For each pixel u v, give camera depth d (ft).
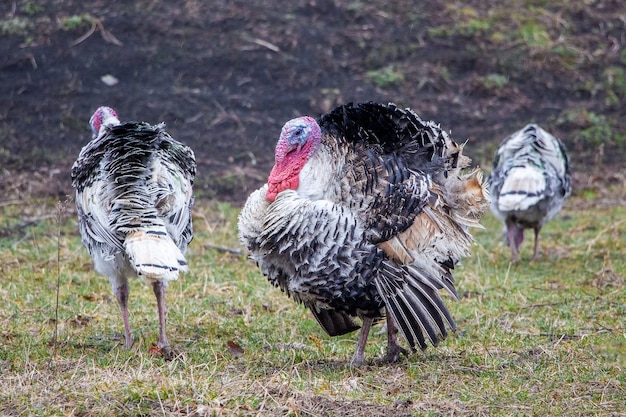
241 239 32.50
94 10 78.89
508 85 80.38
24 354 33.24
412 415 27.58
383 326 38.99
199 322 38.93
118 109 70.54
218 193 64.08
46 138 67.21
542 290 44.78
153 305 41.34
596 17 89.35
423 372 32.17
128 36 77.05
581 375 31.78
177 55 76.23
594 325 38.42
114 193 32.50
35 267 46.57
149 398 27.86
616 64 84.02
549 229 59.41
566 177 54.39
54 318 38.58
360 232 30.71
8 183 61.72
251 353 34.53
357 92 76.23
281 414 27.12
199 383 29.14
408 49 81.82
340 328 34.40
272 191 31.42
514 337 36.86
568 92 80.53
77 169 35.01
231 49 77.71
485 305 42.06
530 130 53.83
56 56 74.18
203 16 80.48
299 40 80.18
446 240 32.35
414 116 32.50
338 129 32.45
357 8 84.69
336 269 30.73
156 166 33.24
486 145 73.05
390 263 31.37
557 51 84.38
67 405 27.37
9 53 73.77
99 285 44.11
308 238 30.48
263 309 41.37
